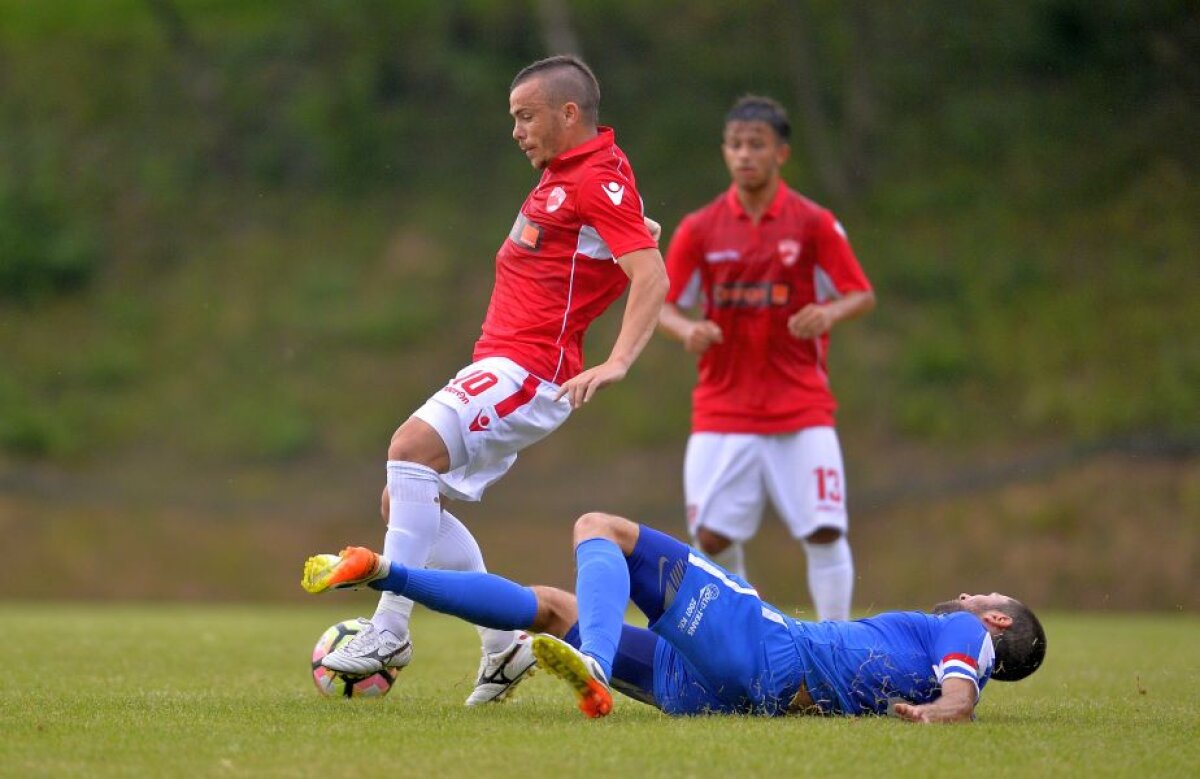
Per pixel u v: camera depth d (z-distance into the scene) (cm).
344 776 1064
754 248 2469
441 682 1942
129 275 7962
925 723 1363
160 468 6750
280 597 5981
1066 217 7525
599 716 1347
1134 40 8425
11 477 6625
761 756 1157
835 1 8738
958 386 6656
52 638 2723
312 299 7731
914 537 5888
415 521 1602
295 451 6838
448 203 8212
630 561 1455
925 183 7875
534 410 1652
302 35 9012
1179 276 7031
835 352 6919
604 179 1634
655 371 6962
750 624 1441
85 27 9269
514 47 8950
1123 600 5425
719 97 8431
